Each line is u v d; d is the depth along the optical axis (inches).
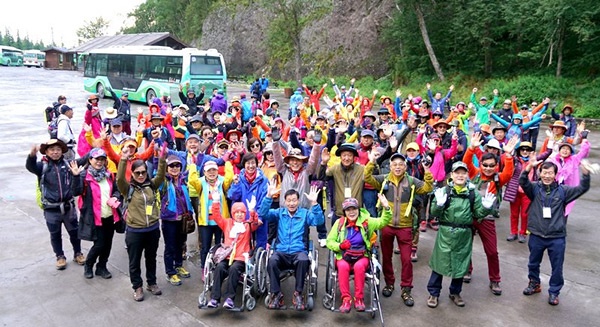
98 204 240.8
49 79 1834.4
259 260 220.1
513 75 1117.1
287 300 231.9
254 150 305.6
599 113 855.7
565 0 882.8
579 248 301.0
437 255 222.8
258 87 903.1
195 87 959.0
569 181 286.8
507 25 1082.1
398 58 1339.8
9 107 953.5
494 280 242.2
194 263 277.7
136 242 224.5
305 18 1683.1
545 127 795.4
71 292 237.6
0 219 336.8
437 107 566.9
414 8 1222.9
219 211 234.5
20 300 228.4
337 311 221.9
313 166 255.4
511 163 244.5
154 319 213.6
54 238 258.8
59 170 253.8
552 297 229.9
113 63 1128.8
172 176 242.5
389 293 239.3
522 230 309.7
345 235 217.3
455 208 217.8
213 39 2101.4
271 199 228.7
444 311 224.7
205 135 341.4
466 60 1221.1
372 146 283.3
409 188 230.4
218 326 208.5
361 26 1489.9
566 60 1056.2
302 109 486.0
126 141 274.5
